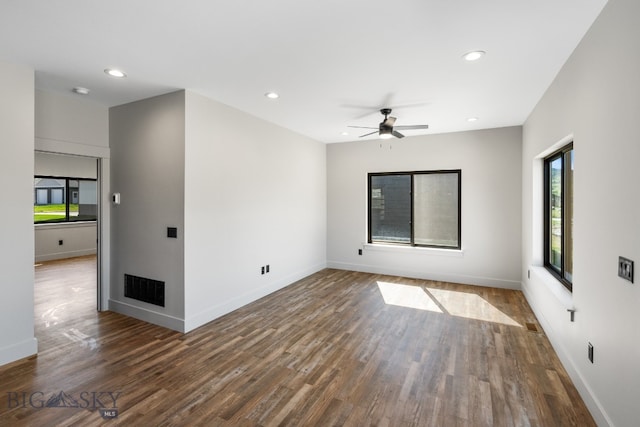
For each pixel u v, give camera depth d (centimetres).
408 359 273
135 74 288
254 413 203
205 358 273
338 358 275
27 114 271
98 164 382
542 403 214
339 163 614
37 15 195
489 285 499
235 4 184
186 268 330
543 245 390
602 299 195
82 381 238
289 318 367
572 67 245
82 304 416
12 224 264
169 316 338
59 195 758
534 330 333
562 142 285
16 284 267
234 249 394
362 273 587
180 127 328
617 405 175
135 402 213
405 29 212
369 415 202
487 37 222
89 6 186
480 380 241
